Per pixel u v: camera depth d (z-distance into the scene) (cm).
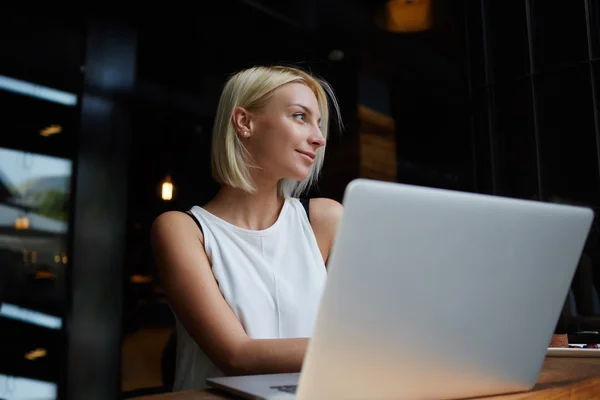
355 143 478
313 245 117
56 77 462
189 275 93
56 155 478
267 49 475
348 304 48
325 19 429
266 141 108
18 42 442
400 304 51
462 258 53
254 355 78
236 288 103
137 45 487
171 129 537
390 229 48
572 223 60
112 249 490
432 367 55
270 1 415
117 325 484
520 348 61
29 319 463
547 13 311
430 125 428
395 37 418
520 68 321
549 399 65
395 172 452
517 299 58
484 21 337
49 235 474
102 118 484
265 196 115
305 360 49
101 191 485
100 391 468
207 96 528
